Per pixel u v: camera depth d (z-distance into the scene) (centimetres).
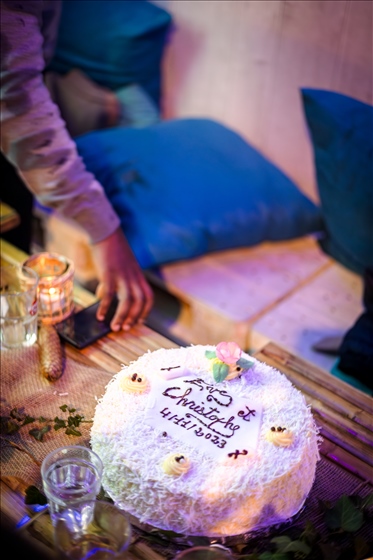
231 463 122
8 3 182
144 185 253
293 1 201
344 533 124
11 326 164
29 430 143
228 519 119
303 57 208
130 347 169
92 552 112
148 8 223
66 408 147
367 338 207
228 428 129
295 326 236
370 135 202
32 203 244
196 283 255
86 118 247
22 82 193
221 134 240
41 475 125
